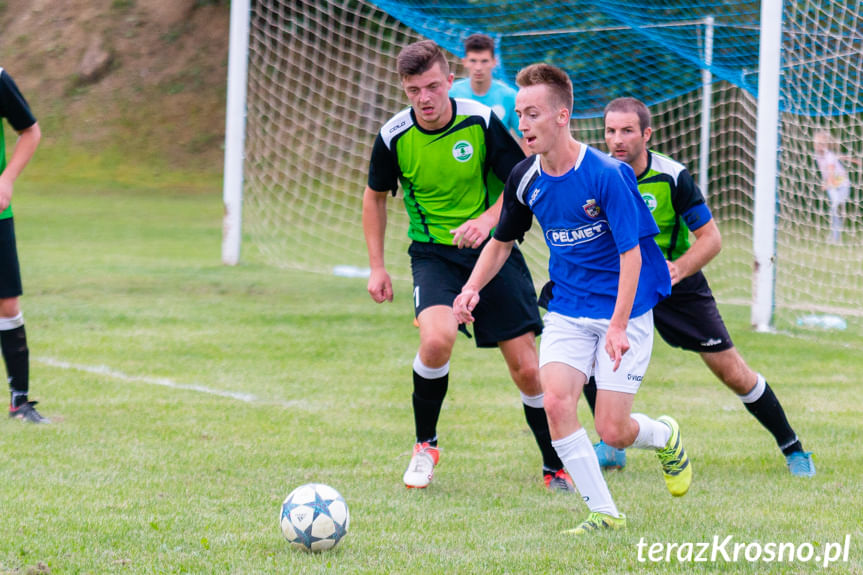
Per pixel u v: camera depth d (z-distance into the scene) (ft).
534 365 37.04
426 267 38.75
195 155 207.62
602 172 30.53
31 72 226.99
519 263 37.99
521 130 30.63
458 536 30.32
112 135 212.02
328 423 46.91
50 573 26.14
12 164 44.73
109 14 234.58
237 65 99.50
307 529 28.25
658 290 32.40
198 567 26.81
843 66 79.56
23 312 75.10
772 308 73.77
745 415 49.70
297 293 86.99
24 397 45.96
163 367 58.95
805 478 38.34
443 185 38.09
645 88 106.01
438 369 36.81
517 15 100.94
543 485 37.42
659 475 39.24
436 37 99.50
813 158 84.33
